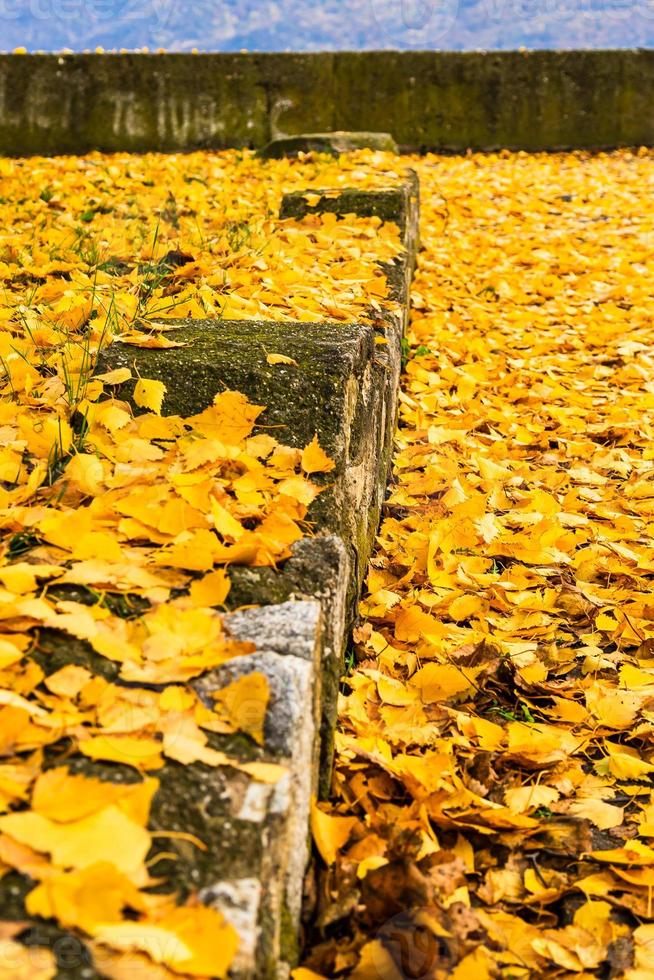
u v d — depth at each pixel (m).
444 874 1.13
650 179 6.59
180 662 1.05
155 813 0.87
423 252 4.75
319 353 1.78
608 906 1.20
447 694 1.58
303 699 1.03
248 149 7.14
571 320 4.01
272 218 3.58
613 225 5.47
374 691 1.55
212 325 1.97
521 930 1.15
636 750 1.55
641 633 1.86
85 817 0.83
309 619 1.14
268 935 0.86
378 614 1.82
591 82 7.38
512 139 7.45
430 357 3.44
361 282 2.79
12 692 0.97
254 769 0.94
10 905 0.74
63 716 0.95
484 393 3.24
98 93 7.04
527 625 1.87
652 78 7.40
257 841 0.88
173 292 2.47
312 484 1.51
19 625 1.07
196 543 1.25
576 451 2.80
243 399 1.62
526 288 4.41
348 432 1.68
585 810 1.39
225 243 3.00
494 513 2.38
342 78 7.20
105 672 1.05
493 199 6.05
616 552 2.17
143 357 1.77
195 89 7.10
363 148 5.48
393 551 2.08
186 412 1.65
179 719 0.98
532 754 1.46
